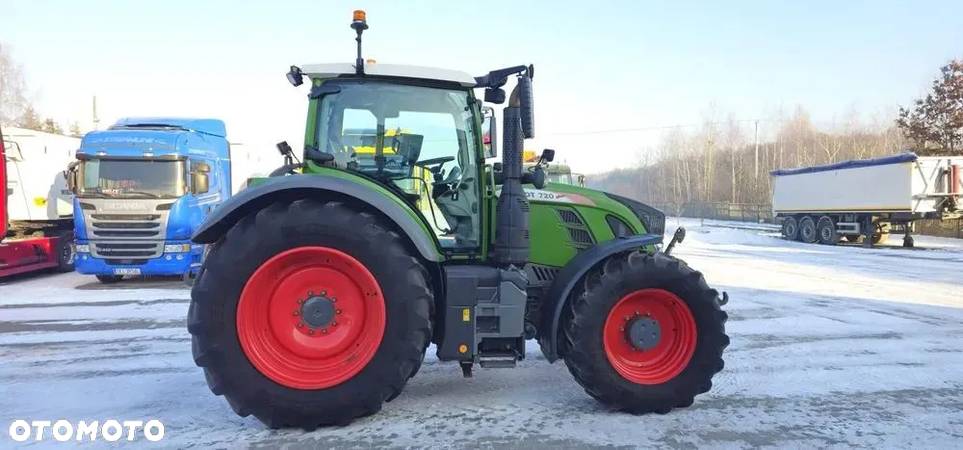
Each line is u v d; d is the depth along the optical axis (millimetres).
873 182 20188
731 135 63375
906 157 18953
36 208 11953
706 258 16203
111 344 5953
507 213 4039
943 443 3646
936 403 4371
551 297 4188
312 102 4168
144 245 10359
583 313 4012
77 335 6359
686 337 4184
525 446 3541
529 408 4184
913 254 17484
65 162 12898
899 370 5215
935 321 7359
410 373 3764
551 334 4086
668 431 3797
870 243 20750
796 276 11992
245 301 3586
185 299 8758
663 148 72438
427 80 4195
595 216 4660
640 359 4199
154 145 10484
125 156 10328
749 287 10336
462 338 3869
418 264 3771
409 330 3682
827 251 18719
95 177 10305
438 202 4324
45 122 39031
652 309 4234
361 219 3689
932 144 30250
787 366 5324
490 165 4434
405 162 4281
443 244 4281
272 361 3656
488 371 5078
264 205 3824
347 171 4152
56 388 4562
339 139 4219
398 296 3678
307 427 3701
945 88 29219
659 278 4098
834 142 52062
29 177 11812
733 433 3770
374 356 3680
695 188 64000
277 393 3592
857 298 9133
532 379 4863
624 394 4008
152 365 5195
